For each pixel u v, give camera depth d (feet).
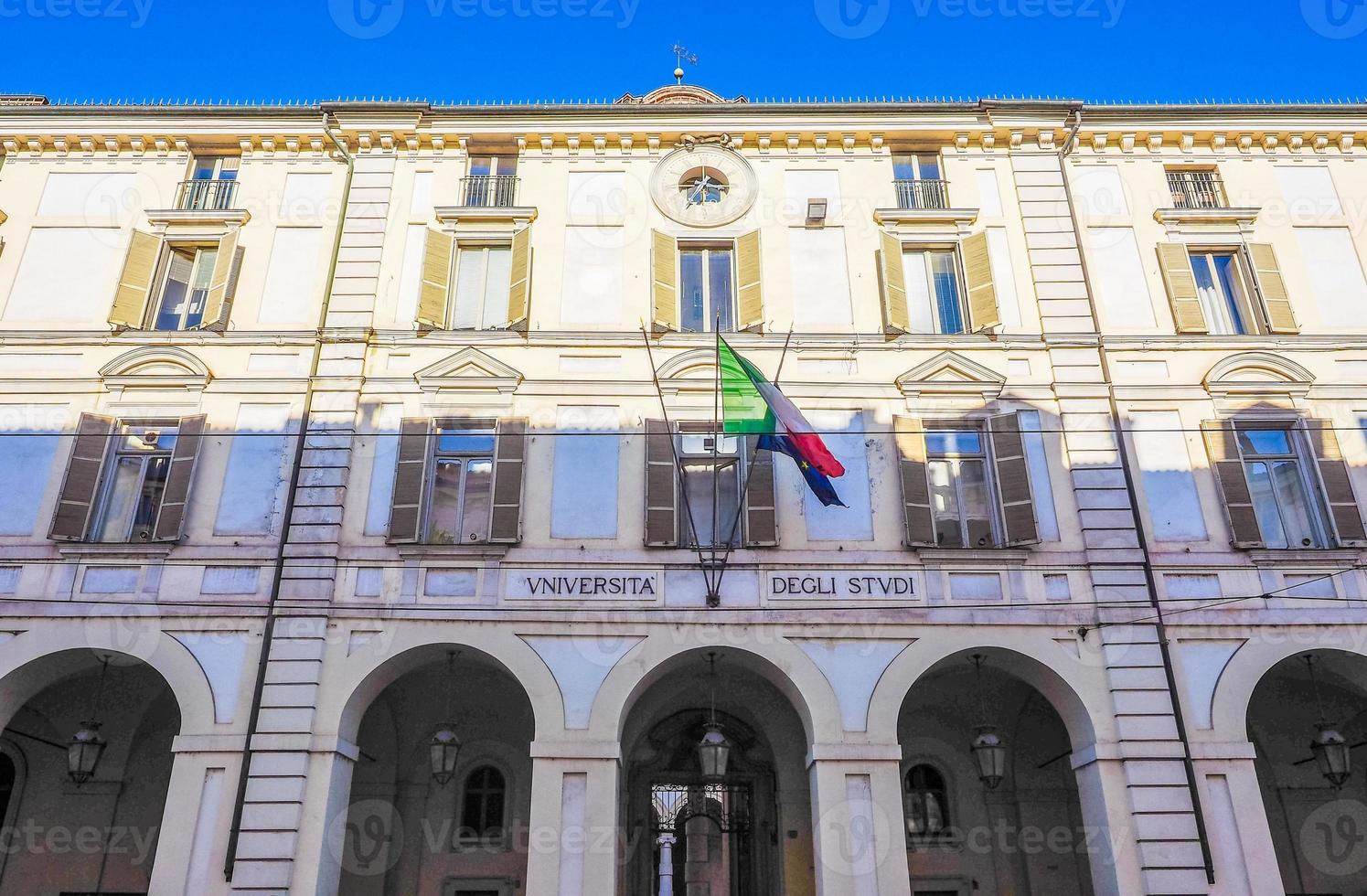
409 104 63.72
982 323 58.95
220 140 64.23
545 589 51.60
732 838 57.00
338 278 59.88
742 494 54.13
